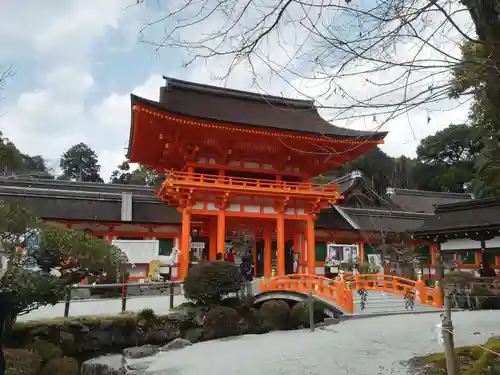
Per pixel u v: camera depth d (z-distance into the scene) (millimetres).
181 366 11438
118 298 19016
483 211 26641
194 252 29328
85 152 90312
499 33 3859
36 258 11273
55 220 25500
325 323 17344
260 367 10766
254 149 26406
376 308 19062
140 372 10945
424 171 58250
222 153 25953
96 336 13922
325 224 33469
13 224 10797
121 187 36250
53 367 11234
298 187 26406
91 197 28750
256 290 20031
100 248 12242
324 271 30922
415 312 18547
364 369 9844
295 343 13875
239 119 26438
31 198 27281
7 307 7820
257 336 16188
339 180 43281
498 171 20078
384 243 30703
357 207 39312
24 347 11914
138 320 14961
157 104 21453
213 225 28125
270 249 29078
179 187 23672
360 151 24562
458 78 3939
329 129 26375
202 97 28891
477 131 19031
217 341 15430
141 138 25484
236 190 24750
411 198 48500
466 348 9602
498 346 8586
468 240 26078
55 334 13070
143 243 24891
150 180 71000
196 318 16312
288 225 30609
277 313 17984
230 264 18172
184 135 24531
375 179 54219
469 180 53562
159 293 21500
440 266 10344
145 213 28375
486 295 20547
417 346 12031
